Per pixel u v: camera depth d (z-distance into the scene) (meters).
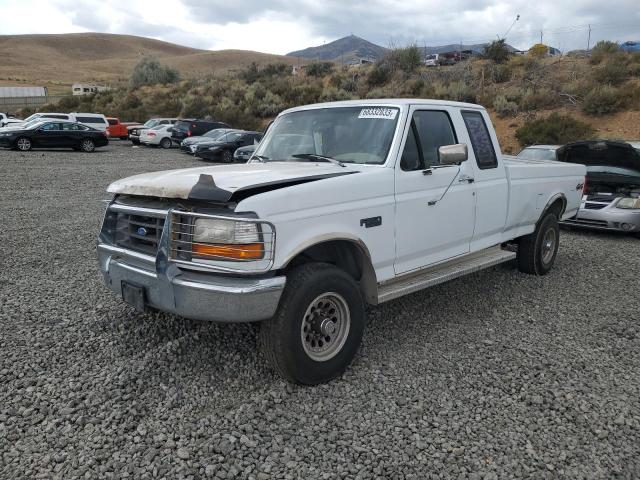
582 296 6.26
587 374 4.23
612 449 3.27
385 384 4.00
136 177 4.36
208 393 3.79
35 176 16.77
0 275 6.47
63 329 4.82
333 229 3.96
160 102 50.47
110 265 4.19
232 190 3.51
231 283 3.51
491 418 3.58
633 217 9.48
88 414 3.49
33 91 69.25
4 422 3.38
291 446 3.22
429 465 3.08
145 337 4.67
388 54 44.47
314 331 3.93
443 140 5.23
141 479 2.89
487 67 38.97
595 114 28.84
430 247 4.95
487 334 5.01
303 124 5.30
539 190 6.63
